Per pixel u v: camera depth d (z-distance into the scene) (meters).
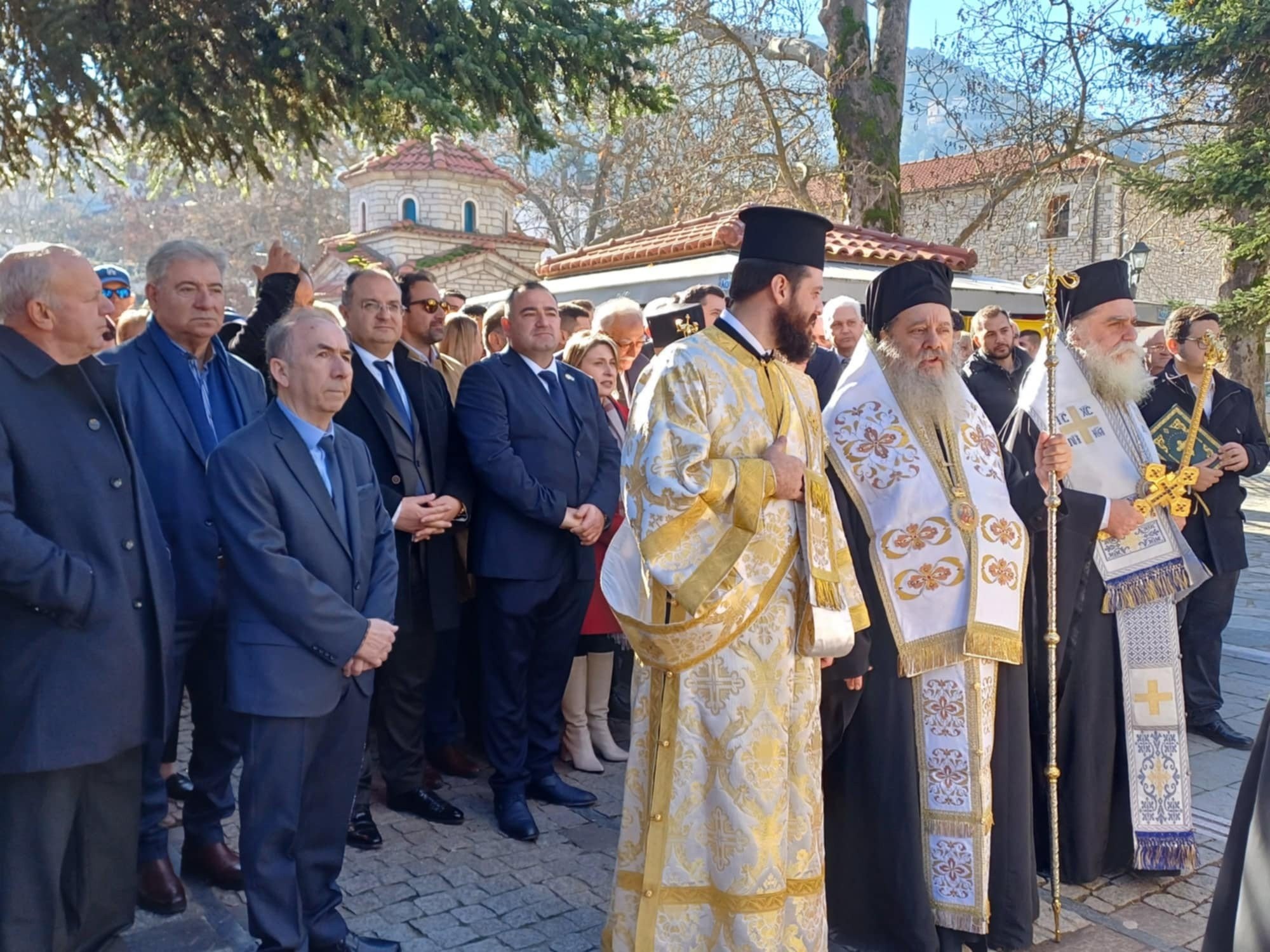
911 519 3.08
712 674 2.51
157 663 2.83
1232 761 4.82
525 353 4.11
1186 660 5.14
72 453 2.66
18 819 2.66
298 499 2.80
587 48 6.40
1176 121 16.69
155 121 6.18
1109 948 3.13
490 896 3.37
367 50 6.17
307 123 6.84
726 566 2.43
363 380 3.85
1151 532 3.55
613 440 4.32
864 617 2.77
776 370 2.69
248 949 3.02
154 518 2.89
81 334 2.68
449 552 3.99
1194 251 25.06
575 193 27.53
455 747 4.53
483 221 27.33
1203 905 3.42
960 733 2.99
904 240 12.27
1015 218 18.83
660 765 2.54
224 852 3.42
